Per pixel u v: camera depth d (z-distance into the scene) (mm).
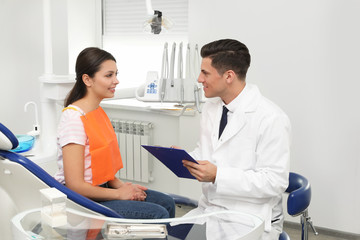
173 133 3557
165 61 3119
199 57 3188
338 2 2756
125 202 1893
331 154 2910
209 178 1767
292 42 2898
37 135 2529
